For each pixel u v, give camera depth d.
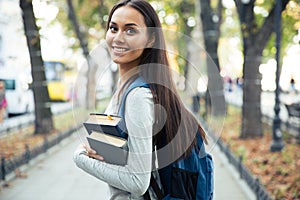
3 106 14.75
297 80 22.91
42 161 9.36
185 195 2.04
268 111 19.20
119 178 1.93
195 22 21.81
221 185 7.27
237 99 27.19
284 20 13.12
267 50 17.05
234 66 38.66
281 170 7.89
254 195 6.29
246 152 10.05
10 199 6.41
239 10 12.05
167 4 21.41
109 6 19.38
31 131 14.36
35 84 13.64
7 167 7.66
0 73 18.75
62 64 28.61
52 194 6.72
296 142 11.46
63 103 28.69
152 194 2.04
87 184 7.36
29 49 13.52
